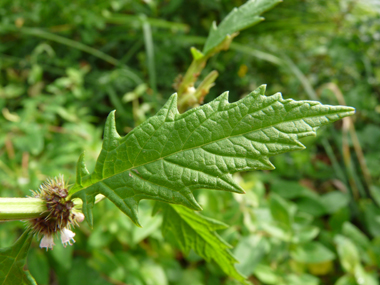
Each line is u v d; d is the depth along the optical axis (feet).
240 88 1.64
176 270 0.95
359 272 0.95
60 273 0.86
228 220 0.97
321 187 1.35
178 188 0.19
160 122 0.20
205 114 0.20
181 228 0.31
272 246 0.99
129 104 1.46
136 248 0.97
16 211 0.22
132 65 1.65
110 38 1.59
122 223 0.85
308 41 1.94
